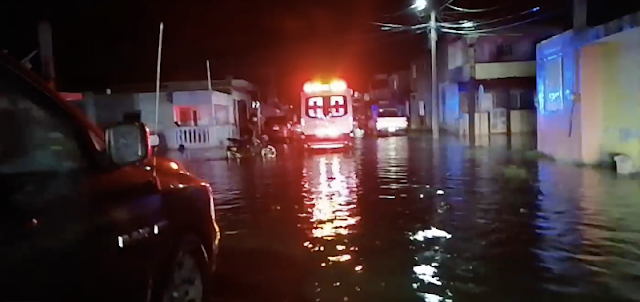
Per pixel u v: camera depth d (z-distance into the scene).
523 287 6.08
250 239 8.48
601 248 7.43
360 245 7.95
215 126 28.92
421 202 11.03
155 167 4.60
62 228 2.93
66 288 2.90
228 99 33.50
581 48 15.52
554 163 16.62
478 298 5.79
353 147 25.91
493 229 8.62
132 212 3.63
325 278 6.54
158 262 3.93
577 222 8.87
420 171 15.98
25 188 2.88
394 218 9.65
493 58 34.09
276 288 6.23
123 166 3.58
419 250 7.60
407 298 5.83
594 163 15.52
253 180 15.32
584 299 5.71
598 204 10.17
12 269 2.56
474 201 10.95
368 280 6.42
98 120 28.31
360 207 10.75
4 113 3.00
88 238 3.11
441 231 8.61
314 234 8.70
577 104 15.85
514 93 34.50
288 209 10.81
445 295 5.89
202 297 4.78
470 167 16.50
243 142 22.47
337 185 13.78
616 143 15.04
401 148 24.77
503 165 16.67
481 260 7.07
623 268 6.61
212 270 5.08
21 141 3.07
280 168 18.20
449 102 40.56
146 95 28.61
